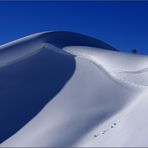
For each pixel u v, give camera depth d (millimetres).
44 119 40125
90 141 32156
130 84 48688
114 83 50000
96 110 40250
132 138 28875
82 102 43250
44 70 58781
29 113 42969
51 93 48625
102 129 34406
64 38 84500
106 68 58906
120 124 33750
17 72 58156
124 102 42281
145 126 30500
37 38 78250
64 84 51781
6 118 42312
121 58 64312
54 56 66562
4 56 66812
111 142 29672
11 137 37406
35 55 66438
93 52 71812
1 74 57031
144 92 44281
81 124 36719
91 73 55750
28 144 34125
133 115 35219
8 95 48969
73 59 66000
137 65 59406
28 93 49375
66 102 43969
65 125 36875
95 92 46562
